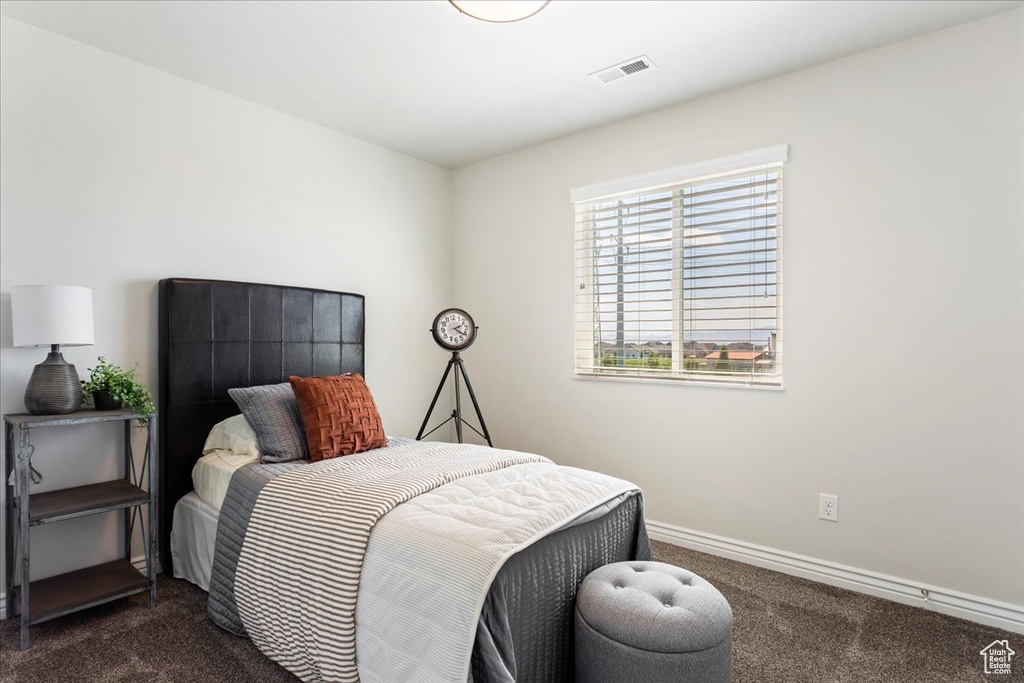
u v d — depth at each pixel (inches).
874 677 72.6
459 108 123.1
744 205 113.8
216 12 86.8
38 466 92.2
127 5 85.0
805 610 91.2
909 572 94.3
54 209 93.4
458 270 165.3
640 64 103.0
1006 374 86.1
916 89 93.3
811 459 104.4
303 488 79.3
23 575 77.8
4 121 88.3
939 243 91.4
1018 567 85.3
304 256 130.0
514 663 55.3
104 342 99.1
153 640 80.5
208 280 108.3
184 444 104.8
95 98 97.8
